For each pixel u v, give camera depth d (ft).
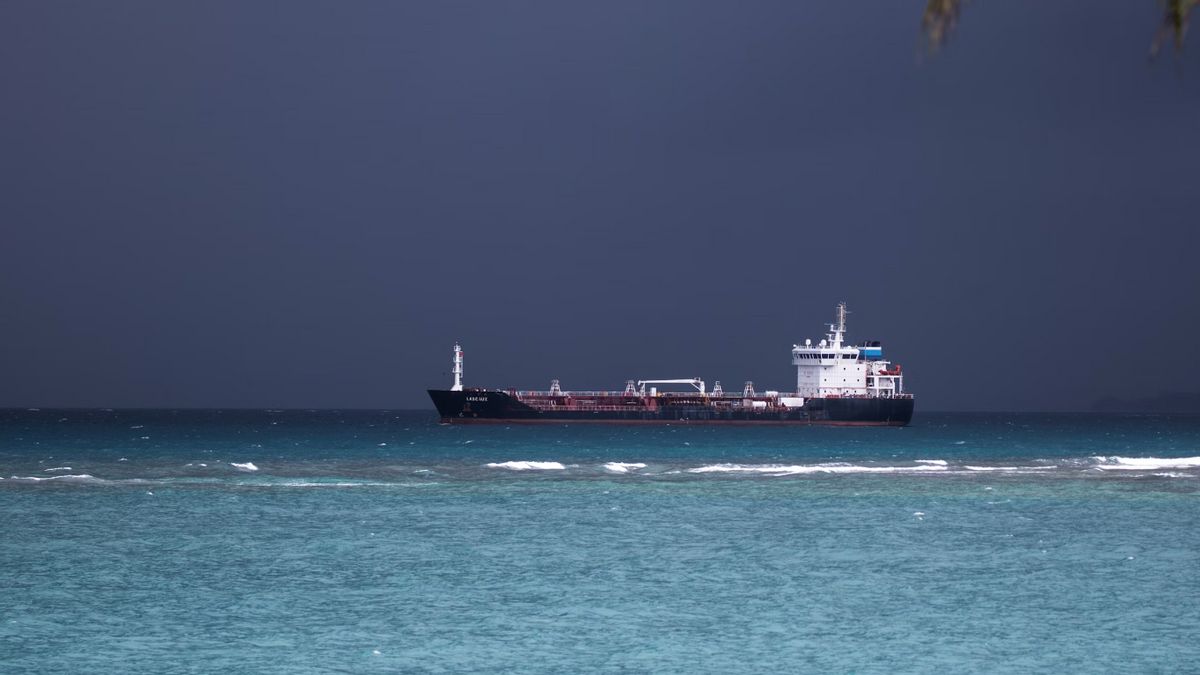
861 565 641.81
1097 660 435.12
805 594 560.61
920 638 470.80
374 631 482.28
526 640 467.93
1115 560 655.35
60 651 447.42
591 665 430.61
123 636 472.44
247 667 425.28
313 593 561.02
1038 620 502.38
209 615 510.58
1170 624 493.77
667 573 616.80
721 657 441.68
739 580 596.29
